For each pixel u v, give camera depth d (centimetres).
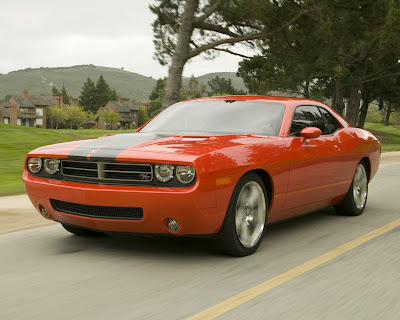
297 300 339
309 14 1670
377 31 1888
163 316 306
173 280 381
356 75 3353
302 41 1720
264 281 381
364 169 678
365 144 662
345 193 636
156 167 407
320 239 527
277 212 499
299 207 539
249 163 440
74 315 307
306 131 517
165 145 436
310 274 401
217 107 558
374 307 328
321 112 609
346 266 427
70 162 445
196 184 397
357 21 1728
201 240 510
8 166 1308
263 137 493
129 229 425
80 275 392
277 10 1616
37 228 572
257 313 313
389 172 1349
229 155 427
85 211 439
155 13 1844
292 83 3512
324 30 1678
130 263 427
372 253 472
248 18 1579
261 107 546
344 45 1900
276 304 330
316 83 4275
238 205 441
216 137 472
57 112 15712
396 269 419
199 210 402
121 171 416
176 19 1839
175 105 602
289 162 492
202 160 404
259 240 468
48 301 333
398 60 3572
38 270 405
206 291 355
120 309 318
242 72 3075
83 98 17825
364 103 4969
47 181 457
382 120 10269
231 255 452
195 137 474
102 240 510
